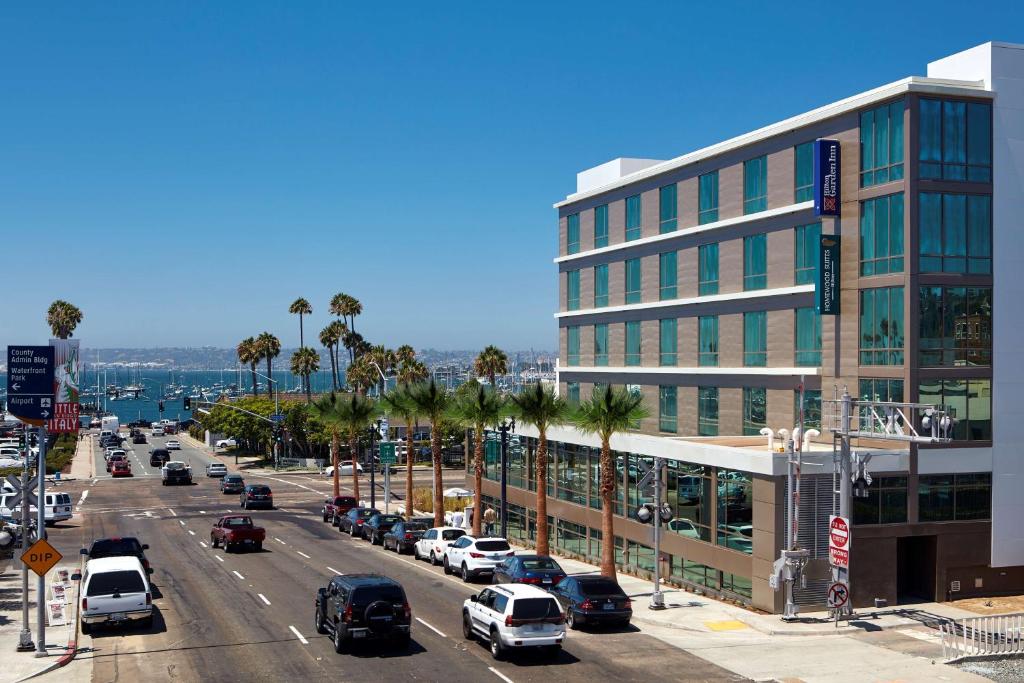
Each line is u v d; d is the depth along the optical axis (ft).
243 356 552.82
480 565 133.08
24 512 101.45
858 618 107.14
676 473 133.28
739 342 155.33
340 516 204.03
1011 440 120.26
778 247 146.00
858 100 126.31
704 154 163.94
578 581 102.58
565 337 215.92
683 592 126.72
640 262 185.47
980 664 87.30
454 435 367.66
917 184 118.01
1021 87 122.72
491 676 81.92
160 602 116.57
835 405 129.70
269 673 82.53
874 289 124.26
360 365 449.48
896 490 115.34
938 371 118.21
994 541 118.73
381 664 85.81
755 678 82.12
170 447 459.73
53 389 94.17
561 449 173.06
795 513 108.17
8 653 89.51
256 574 139.44
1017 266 121.70
